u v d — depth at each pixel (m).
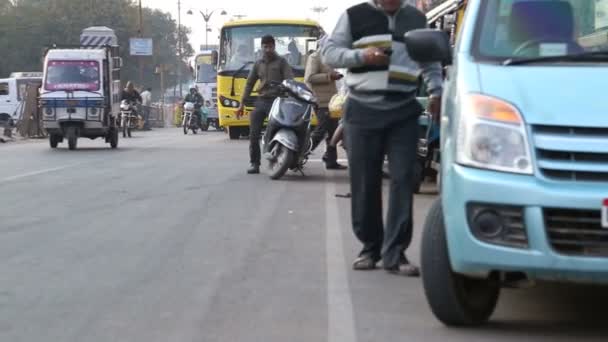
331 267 7.79
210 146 24.38
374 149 7.34
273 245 8.79
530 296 6.82
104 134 23.80
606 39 6.00
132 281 7.32
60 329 6.01
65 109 23.44
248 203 11.64
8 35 78.94
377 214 7.59
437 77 7.01
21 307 6.55
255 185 13.62
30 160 19.45
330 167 15.92
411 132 7.24
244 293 6.92
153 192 12.85
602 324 6.08
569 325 6.05
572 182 5.16
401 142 7.25
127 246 8.77
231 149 22.64
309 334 5.86
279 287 7.09
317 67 15.45
